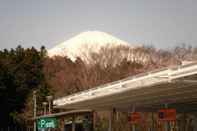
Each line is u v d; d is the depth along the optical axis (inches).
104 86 1974.7
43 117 2469.2
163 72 1499.8
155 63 3917.3
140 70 3777.1
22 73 3651.6
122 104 2319.1
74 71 3895.2
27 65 3718.0
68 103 2378.2
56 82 3782.0
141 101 2139.5
